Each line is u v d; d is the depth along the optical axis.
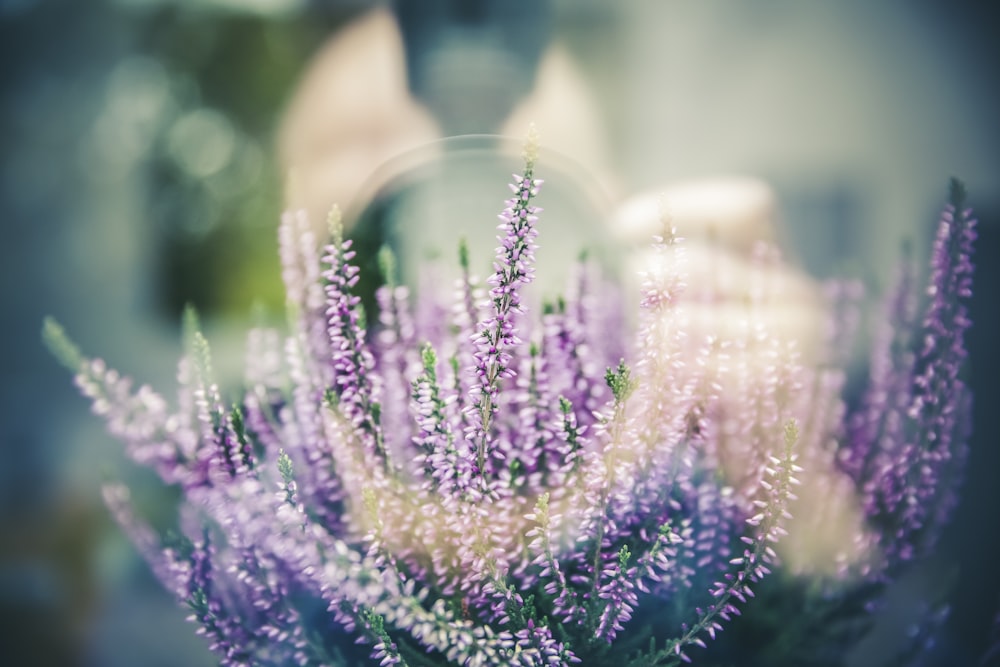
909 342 0.46
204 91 1.83
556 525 0.36
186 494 0.44
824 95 1.24
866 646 0.49
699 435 0.38
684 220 0.47
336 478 0.40
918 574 0.52
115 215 1.80
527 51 0.56
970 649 0.58
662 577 0.39
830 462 0.43
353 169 0.55
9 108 1.76
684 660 0.39
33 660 0.80
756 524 0.36
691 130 1.22
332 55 0.62
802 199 1.23
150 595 0.83
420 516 0.38
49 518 0.95
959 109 1.21
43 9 1.73
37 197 1.79
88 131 1.83
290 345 0.40
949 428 0.41
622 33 1.18
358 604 0.37
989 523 0.72
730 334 0.40
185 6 1.77
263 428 0.42
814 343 0.46
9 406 1.24
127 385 0.43
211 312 1.66
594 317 0.41
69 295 1.71
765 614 0.41
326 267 0.40
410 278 0.43
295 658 0.40
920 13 1.22
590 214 0.44
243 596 0.41
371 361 0.38
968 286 0.41
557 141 0.56
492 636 0.36
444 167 0.43
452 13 0.55
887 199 1.21
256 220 1.77
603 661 0.38
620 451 0.37
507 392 0.39
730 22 1.23
